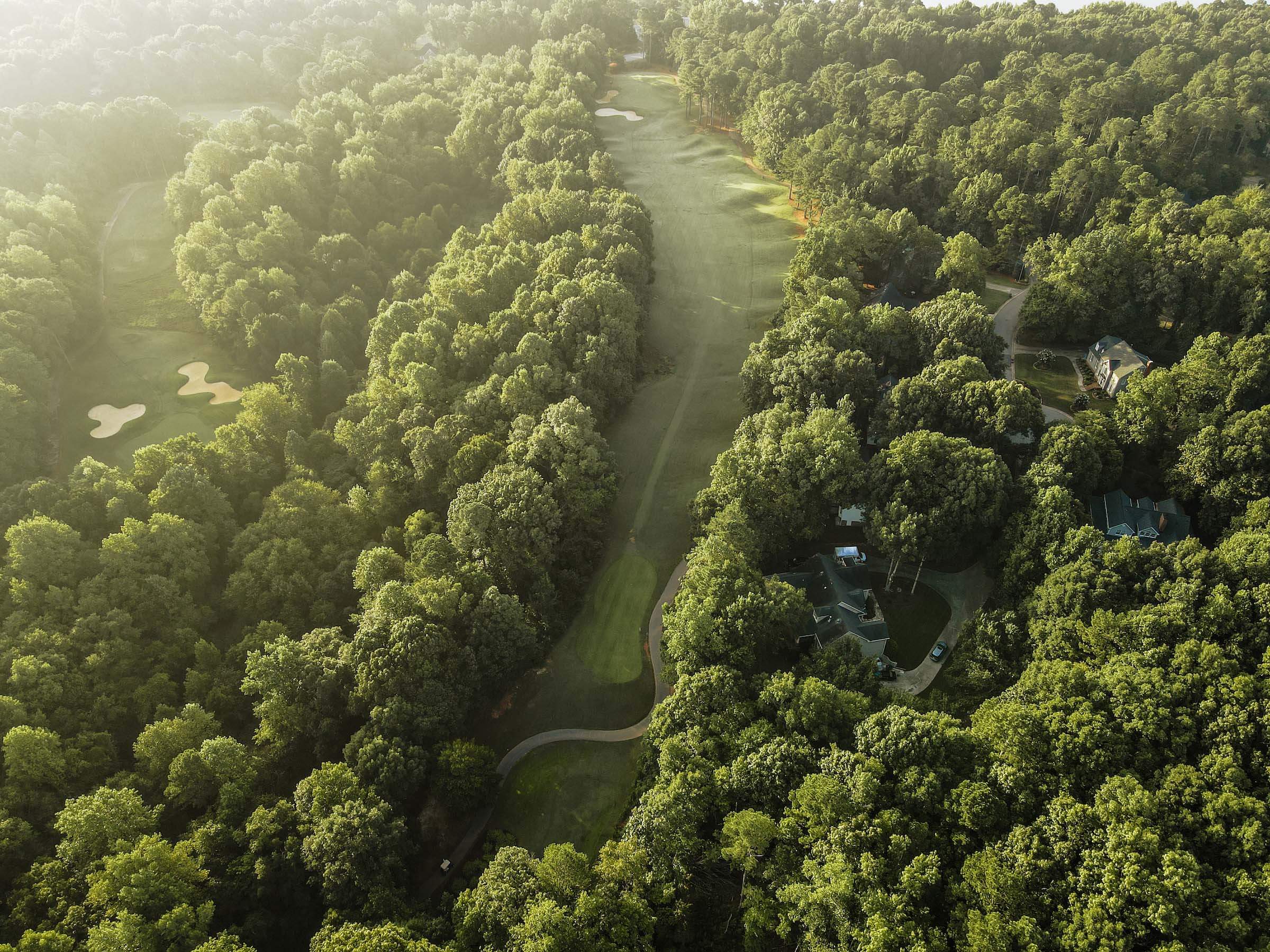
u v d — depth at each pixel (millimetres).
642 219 160375
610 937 60188
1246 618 71188
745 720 72438
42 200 169125
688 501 115188
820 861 58312
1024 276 155500
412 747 76250
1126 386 116688
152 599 94875
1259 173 175500
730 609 80625
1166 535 96750
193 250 153500
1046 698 68062
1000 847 57469
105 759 80750
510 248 150375
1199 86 178875
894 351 121562
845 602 91625
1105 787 58594
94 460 109812
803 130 190250
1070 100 177250
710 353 146625
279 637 88375
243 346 145375
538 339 119688
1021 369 132625
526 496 95875
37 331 136375
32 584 92062
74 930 62812
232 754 75062
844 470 96500
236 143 192125
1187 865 53156
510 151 195250
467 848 78562
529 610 96188
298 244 163500
